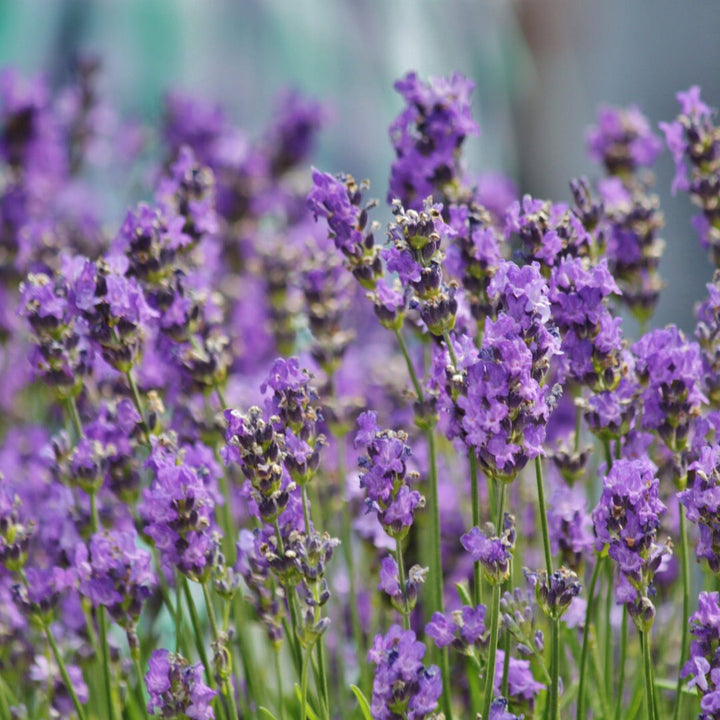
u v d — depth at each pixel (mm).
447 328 1019
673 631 1136
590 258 1062
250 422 1012
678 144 1115
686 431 1037
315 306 1149
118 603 1037
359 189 1057
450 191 1098
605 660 1076
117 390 1130
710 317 1070
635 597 1007
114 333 1051
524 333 994
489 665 1003
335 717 1121
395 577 1017
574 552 1066
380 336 1378
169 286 1089
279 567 1017
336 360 1148
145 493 1027
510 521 1024
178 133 1520
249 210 1479
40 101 1480
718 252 1119
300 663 1031
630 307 1139
